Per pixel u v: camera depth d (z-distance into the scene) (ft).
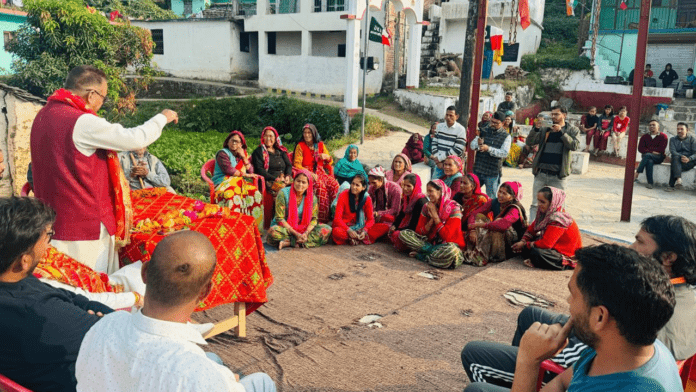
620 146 47.03
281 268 17.93
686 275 8.04
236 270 12.50
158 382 5.17
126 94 61.11
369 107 65.05
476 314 14.67
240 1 87.92
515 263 18.79
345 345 12.83
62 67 53.42
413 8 63.10
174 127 65.46
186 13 115.65
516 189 19.10
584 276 5.53
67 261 9.66
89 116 10.03
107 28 55.11
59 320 6.91
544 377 8.44
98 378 5.53
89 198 10.35
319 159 25.04
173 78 87.92
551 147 24.13
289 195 20.30
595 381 5.56
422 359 12.26
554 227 17.90
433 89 65.36
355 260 18.97
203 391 5.09
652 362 5.44
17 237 6.75
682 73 68.69
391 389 11.08
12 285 6.92
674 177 37.52
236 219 12.59
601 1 70.64
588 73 67.77
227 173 22.11
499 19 71.51
